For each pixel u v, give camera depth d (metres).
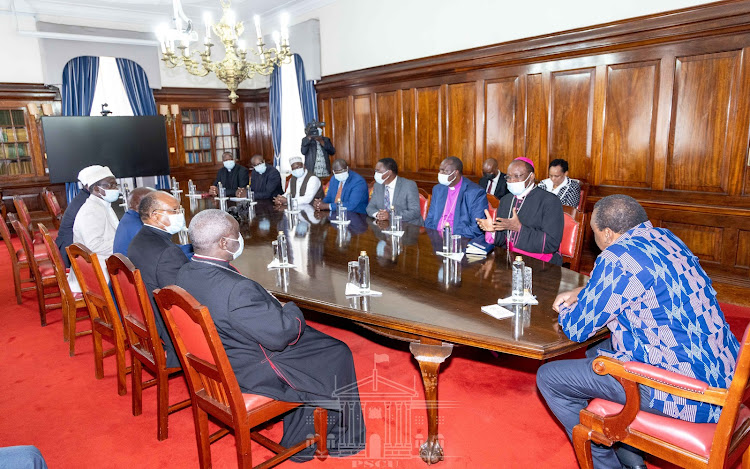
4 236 4.12
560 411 1.84
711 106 3.94
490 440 2.19
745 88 3.73
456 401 2.54
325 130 7.91
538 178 5.17
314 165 7.25
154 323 2.14
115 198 3.52
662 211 4.31
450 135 5.98
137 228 2.86
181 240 3.38
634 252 1.59
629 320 1.59
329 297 2.10
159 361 2.19
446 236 2.76
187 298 1.62
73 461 2.11
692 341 1.54
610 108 4.54
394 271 2.47
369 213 4.31
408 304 1.99
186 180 9.00
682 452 1.46
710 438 1.46
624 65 4.38
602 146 4.63
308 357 1.96
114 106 8.09
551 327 1.74
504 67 5.27
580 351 3.12
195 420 1.92
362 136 7.23
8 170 7.39
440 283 2.26
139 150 7.55
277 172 6.07
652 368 1.45
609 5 4.33
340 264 2.63
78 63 7.57
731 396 1.34
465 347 3.22
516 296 1.97
